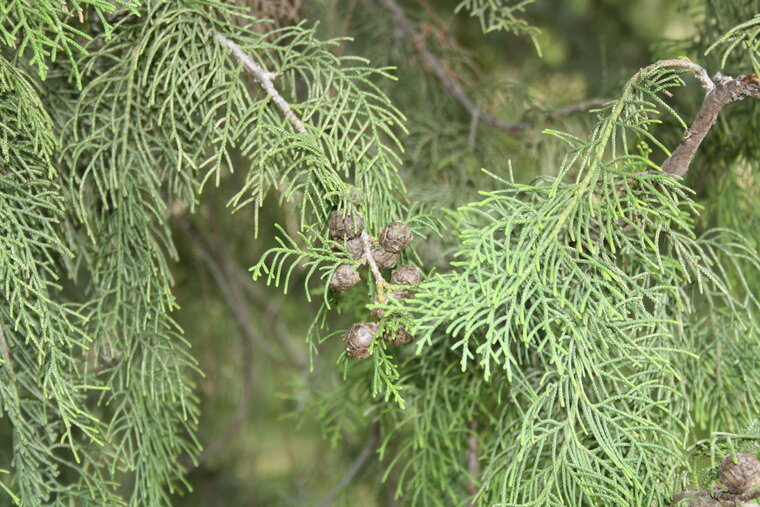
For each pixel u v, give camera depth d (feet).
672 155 2.42
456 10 2.69
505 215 2.34
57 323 2.46
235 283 3.86
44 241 2.55
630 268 2.49
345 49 3.50
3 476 3.07
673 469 2.40
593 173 2.32
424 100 3.47
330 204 2.44
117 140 2.49
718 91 2.32
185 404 2.64
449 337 2.71
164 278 2.56
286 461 5.10
